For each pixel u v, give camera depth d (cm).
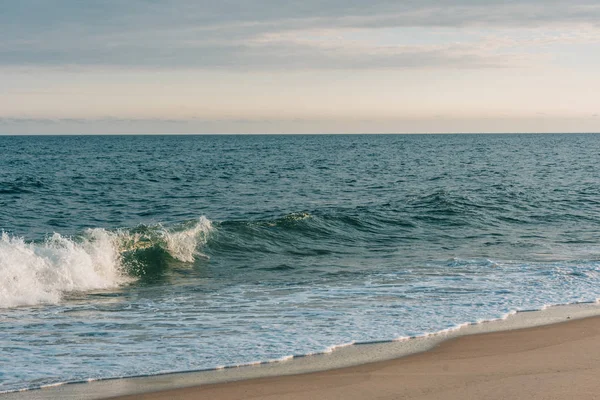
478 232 2023
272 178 4572
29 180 4162
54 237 1390
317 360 742
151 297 1147
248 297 1138
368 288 1206
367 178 4538
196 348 793
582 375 678
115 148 12294
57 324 933
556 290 1165
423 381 665
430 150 10856
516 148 11875
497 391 629
